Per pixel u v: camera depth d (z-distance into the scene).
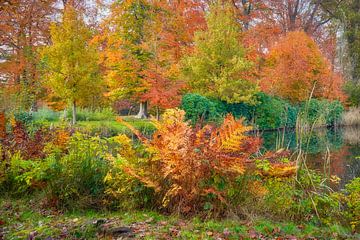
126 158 5.94
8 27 22.59
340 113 28.30
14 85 20.70
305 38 28.75
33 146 6.85
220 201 5.42
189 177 5.32
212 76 23.39
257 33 34.22
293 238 4.64
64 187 5.73
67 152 7.01
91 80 17.45
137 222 4.95
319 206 6.51
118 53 19.70
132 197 5.71
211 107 21.28
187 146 5.28
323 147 15.63
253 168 5.70
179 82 19.20
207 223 4.96
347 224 6.18
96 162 6.19
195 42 24.44
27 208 5.56
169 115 6.13
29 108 18.83
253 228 4.89
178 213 5.35
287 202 6.09
